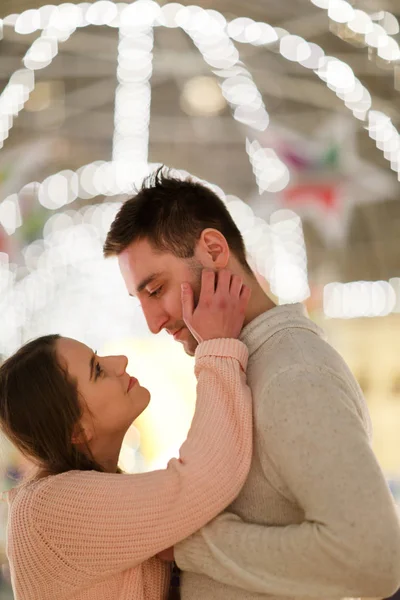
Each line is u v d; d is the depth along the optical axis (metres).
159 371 4.85
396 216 7.59
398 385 6.26
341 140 5.81
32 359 1.42
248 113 5.76
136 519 1.25
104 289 6.22
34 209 6.03
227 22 4.59
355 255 7.71
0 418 1.44
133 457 4.67
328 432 1.13
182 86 6.55
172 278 1.40
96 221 6.30
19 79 5.05
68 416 1.40
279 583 1.16
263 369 1.26
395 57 4.08
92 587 1.30
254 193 7.40
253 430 1.24
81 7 4.09
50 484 1.31
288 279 6.50
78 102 6.45
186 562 1.28
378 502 1.09
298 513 1.23
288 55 4.46
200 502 1.23
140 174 6.09
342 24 4.21
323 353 1.25
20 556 1.30
